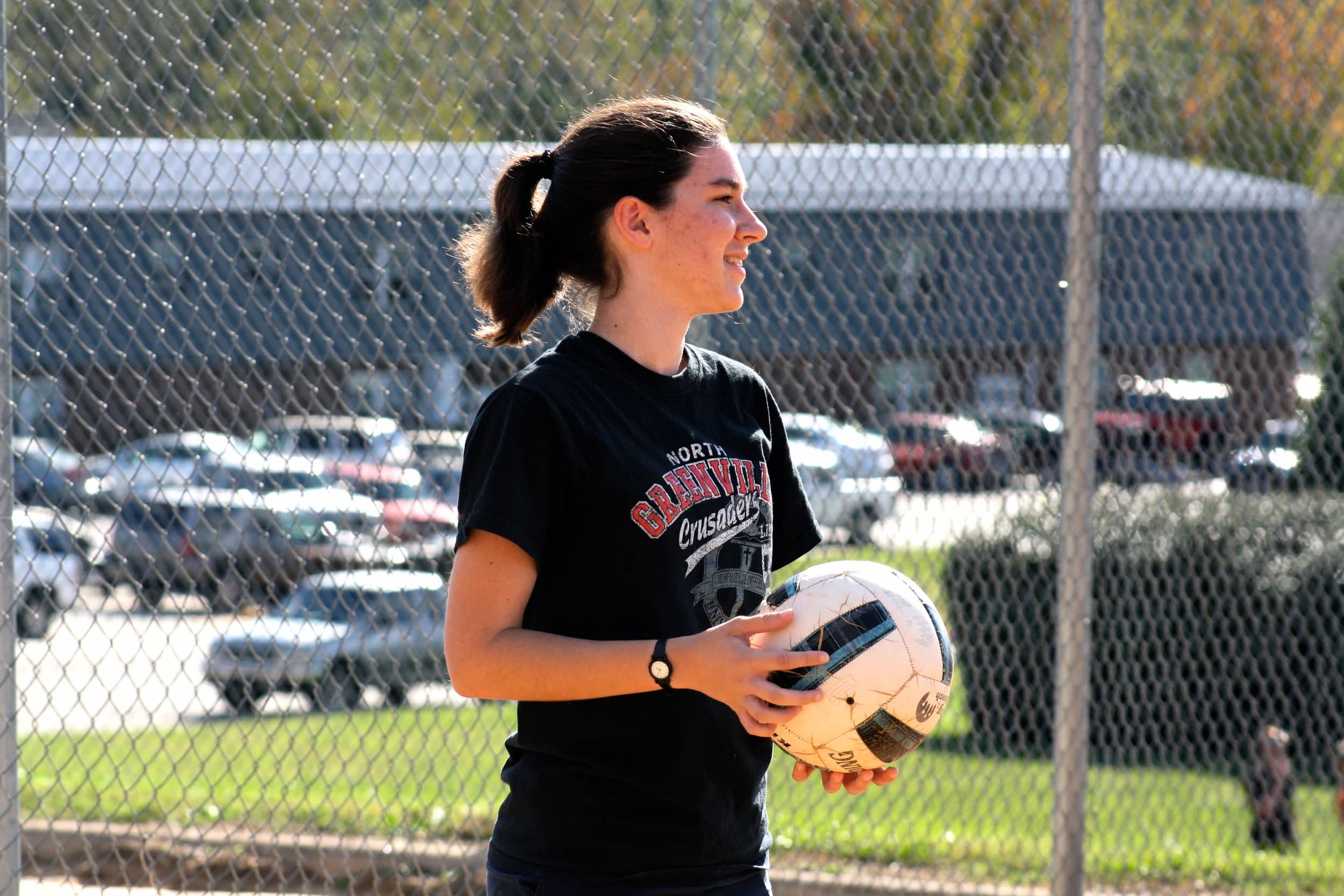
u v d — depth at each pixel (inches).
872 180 645.9
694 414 301.4
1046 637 746.2
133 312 617.9
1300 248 742.5
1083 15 572.4
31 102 541.0
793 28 624.1
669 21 610.9
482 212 569.3
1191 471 766.5
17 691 557.0
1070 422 577.3
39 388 613.6
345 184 607.5
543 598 279.6
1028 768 700.7
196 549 610.5
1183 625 770.2
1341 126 720.3
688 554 284.5
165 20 542.9
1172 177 692.7
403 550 640.4
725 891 296.8
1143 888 671.8
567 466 273.4
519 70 569.9
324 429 610.2
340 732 633.0
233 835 667.4
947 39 637.3
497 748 812.0
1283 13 685.9
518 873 289.6
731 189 297.6
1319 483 772.6
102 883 623.2
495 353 608.7
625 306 300.7
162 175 601.3
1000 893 635.5
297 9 553.6
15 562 527.8
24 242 600.7
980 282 650.2
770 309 667.4
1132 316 705.6
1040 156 633.6
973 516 705.6
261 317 609.6
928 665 295.9
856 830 703.1
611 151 294.7
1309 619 839.7
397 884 614.9
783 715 255.4
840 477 690.2
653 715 282.5
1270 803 729.0
